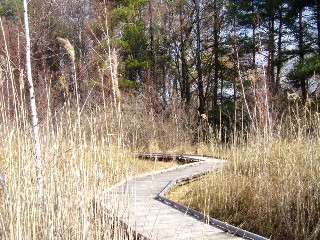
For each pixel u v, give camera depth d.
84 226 3.68
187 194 8.52
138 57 24.86
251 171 7.98
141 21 23.80
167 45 25.58
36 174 4.06
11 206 3.61
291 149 7.39
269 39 19.44
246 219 6.74
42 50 10.34
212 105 23.70
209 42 25.47
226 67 23.62
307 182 6.54
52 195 3.93
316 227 5.65
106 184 4.37
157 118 18.22
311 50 17.84
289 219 6.04
